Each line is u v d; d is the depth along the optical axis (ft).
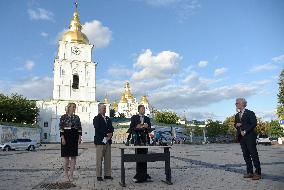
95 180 29.01
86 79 231.09
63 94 224.33
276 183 25.72
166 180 26.66
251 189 22.95
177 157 59.00
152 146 26.63
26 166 43.55
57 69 225.35
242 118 29.63
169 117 291.58
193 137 243.19
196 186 24.70
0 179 29.78
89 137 223.92
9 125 149.28
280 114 140.67
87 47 234.99
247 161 29.35
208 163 44.93
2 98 205.98
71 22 242.78
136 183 27.09
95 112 228.02
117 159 56.90
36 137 182.91
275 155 63.16
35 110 215.31
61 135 28.19
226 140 274.57
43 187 25.05
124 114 383.45
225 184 25.40
